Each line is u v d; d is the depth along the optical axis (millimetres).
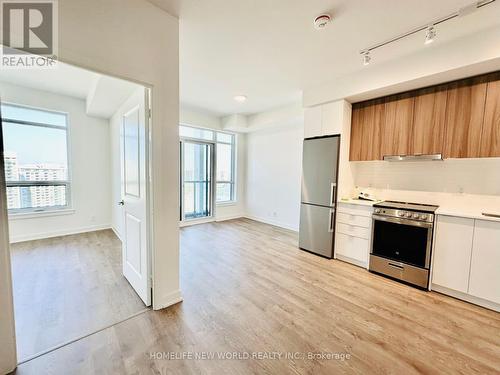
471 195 2566
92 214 4512
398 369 1430
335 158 3174
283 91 3635
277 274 2764
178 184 2061
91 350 1543
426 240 2408
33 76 3238
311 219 3498
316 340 1670
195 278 2621
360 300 2219
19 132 3693
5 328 1335
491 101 2219
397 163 3145
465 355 1551
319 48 2365
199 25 2006
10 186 3666
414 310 2064
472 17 1818
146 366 1425
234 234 4508
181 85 3406
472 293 2170
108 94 3051
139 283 2184
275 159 5270
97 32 1495
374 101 3062
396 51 2381
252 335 1711
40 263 2953
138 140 2055
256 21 1949
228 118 5254
